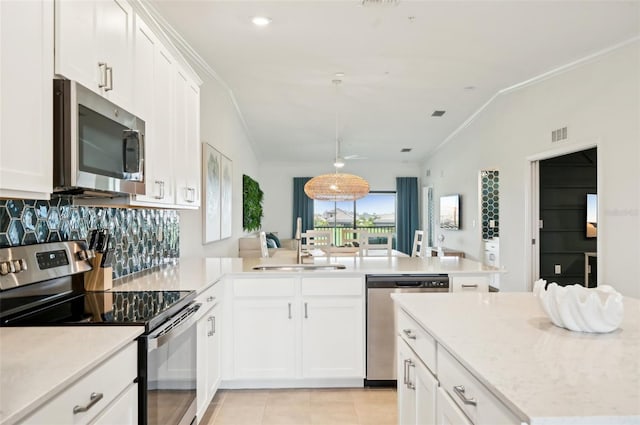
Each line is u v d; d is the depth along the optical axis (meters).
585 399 0.90
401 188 10.48
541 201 5.87
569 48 3.98
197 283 2.45
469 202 7.23
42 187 1.35
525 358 1.17
